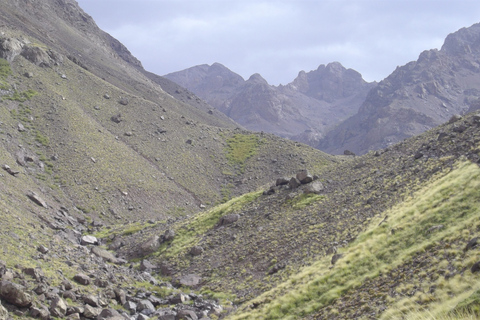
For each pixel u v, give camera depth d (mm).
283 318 30859
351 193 57094
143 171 119125
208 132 177125
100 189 98875
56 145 108938
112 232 75125
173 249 61875
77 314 27969
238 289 44031
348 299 28328
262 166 154000
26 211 59094
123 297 36031
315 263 39594
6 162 83375
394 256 30969
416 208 37031
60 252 42812
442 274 23484
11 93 123500
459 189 35594
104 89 165625
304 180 69938
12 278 28109
